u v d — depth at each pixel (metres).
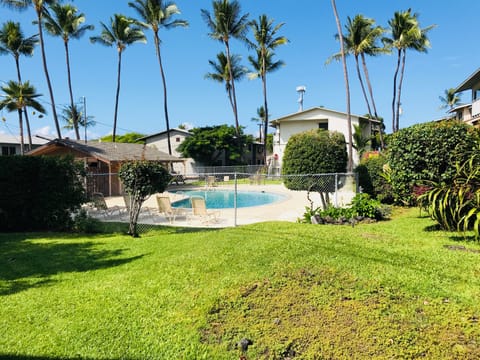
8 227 7.76
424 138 5.95
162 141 37.44
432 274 3.21
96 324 2.76
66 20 23.23
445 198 4.70
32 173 7.78
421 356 2.10
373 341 2.28
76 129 25.12
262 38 26.61
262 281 3.35
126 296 3.31
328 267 3.53
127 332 2.62
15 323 2.82
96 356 2.32
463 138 5.67
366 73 24.80
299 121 27.12
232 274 3.63
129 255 4.93
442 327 2.35
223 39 26.31
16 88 25.12
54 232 7.44
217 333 2.57
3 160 7.61
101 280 3.84
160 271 3.99
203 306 2.97
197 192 19.30
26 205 7.71
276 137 28.70
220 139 33.16
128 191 6.64
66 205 7.65
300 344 2.35
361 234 5.11
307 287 3.13
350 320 2.55
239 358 2.27
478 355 2.05
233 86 27.80
